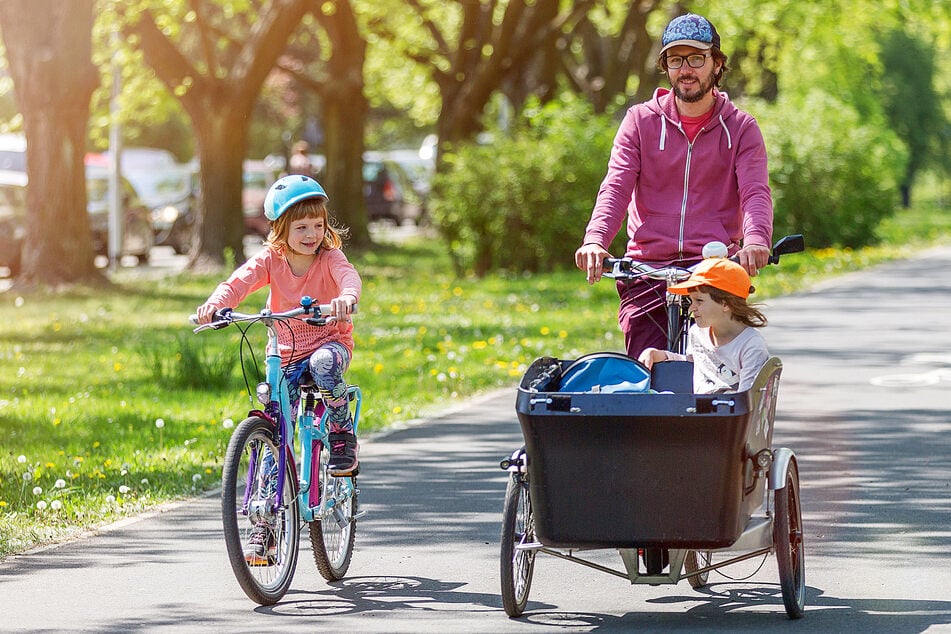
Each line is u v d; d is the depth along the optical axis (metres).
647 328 11.02
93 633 9.60
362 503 13.90
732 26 61.16
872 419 18.39
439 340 27.73
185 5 46.00
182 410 20.14
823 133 55.88
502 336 28.34
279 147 105.00
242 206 46.31
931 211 113.88
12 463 16.09
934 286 39.62
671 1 60.94
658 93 11.28
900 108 116.94
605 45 67.00
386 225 86.31
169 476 15.33
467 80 49.56
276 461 10.44
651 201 11.12
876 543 12.00
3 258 43.75
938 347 25.98
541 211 44.12
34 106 38.75
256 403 20.67
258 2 51.81
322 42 66.44
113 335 29.42
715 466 8.97
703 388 9.80
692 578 10.68
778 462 9.75
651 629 9.58
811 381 21.86
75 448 17.08
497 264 44.78
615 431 9.02
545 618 9.90
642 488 9.07
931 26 63.59
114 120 50.97
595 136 44.72
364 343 27.27
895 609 10.02
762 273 43.53
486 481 14.91
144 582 11.05
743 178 10.80
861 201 56.34
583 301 35.75
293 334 10.64
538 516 9.27
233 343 27.69
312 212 10.49
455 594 10.62
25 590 10.80
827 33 66.06
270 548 10.27
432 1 59.22
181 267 51.81
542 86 57.22
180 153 107.31
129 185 53.56
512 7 47.31
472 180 44.38
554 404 9.09
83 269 39.22
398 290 39.56
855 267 47.25
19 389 22.17
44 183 38.84
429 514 13.41
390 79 74.56
